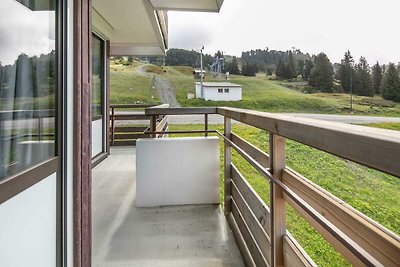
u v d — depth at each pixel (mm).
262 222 1608
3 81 1114
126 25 5094
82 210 1654
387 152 524
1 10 1104
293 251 1176
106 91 5320
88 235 1740
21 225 1120
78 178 1611
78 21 1631
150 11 4297
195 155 2996
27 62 1254
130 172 4234
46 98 1384
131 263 1940
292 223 1289
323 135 761
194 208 2902
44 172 1303
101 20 4598
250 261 1836
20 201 1115
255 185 1936
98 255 2037
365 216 745
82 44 1679
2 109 1104
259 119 1396
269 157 1368
